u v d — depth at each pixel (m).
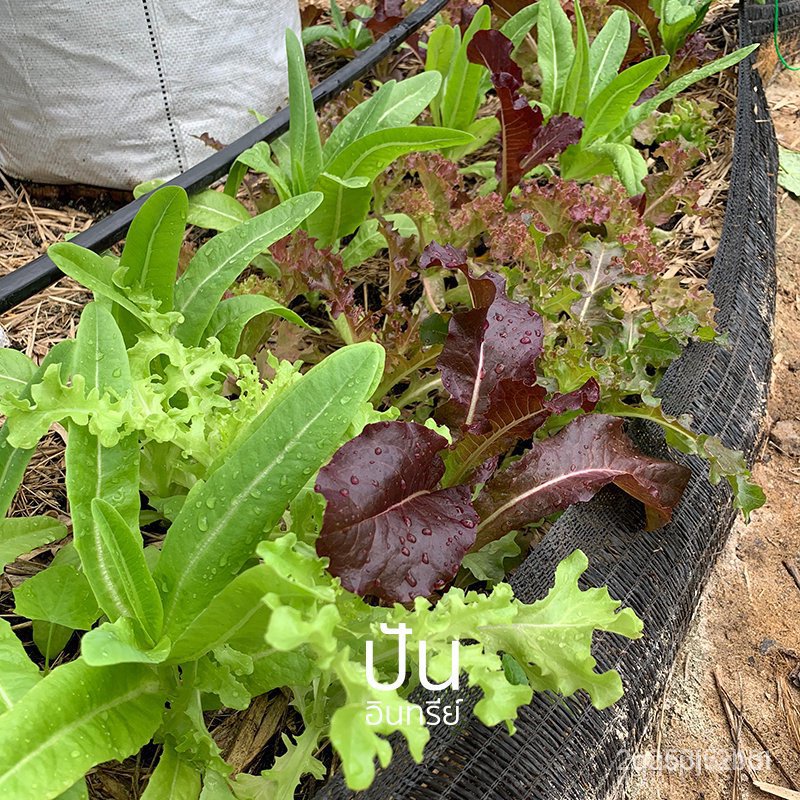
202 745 0.45
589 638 0.43
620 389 0.64
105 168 1.00
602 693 0.42
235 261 0.62
